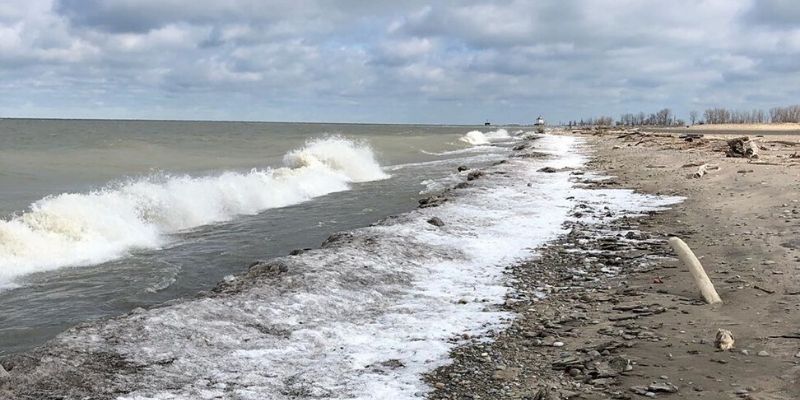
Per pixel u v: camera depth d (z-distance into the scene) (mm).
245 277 7645
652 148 33094
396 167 29344
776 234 9141
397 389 4547
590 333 5633
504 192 15758
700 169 17906
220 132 65000
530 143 44750
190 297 7016
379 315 6406
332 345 5527
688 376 4434
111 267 9711
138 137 45094
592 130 81125
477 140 59469
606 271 8055
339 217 14547
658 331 5477
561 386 4504
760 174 16078
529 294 7156
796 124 103312
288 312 6324
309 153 24094
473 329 5949
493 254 9195
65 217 11016
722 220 10797
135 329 5602
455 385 4613
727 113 128375
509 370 4883
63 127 67438
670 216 11789
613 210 12891
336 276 7508
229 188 15711
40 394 4359
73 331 5527
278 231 12820
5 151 27938
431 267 8383
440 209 12844
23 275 9117
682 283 7055
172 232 12641
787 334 5059
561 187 16906
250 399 4336
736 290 6512
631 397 4172
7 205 14328
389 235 9820
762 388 4121
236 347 5398
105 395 4355
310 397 4387
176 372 4805
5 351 6305
